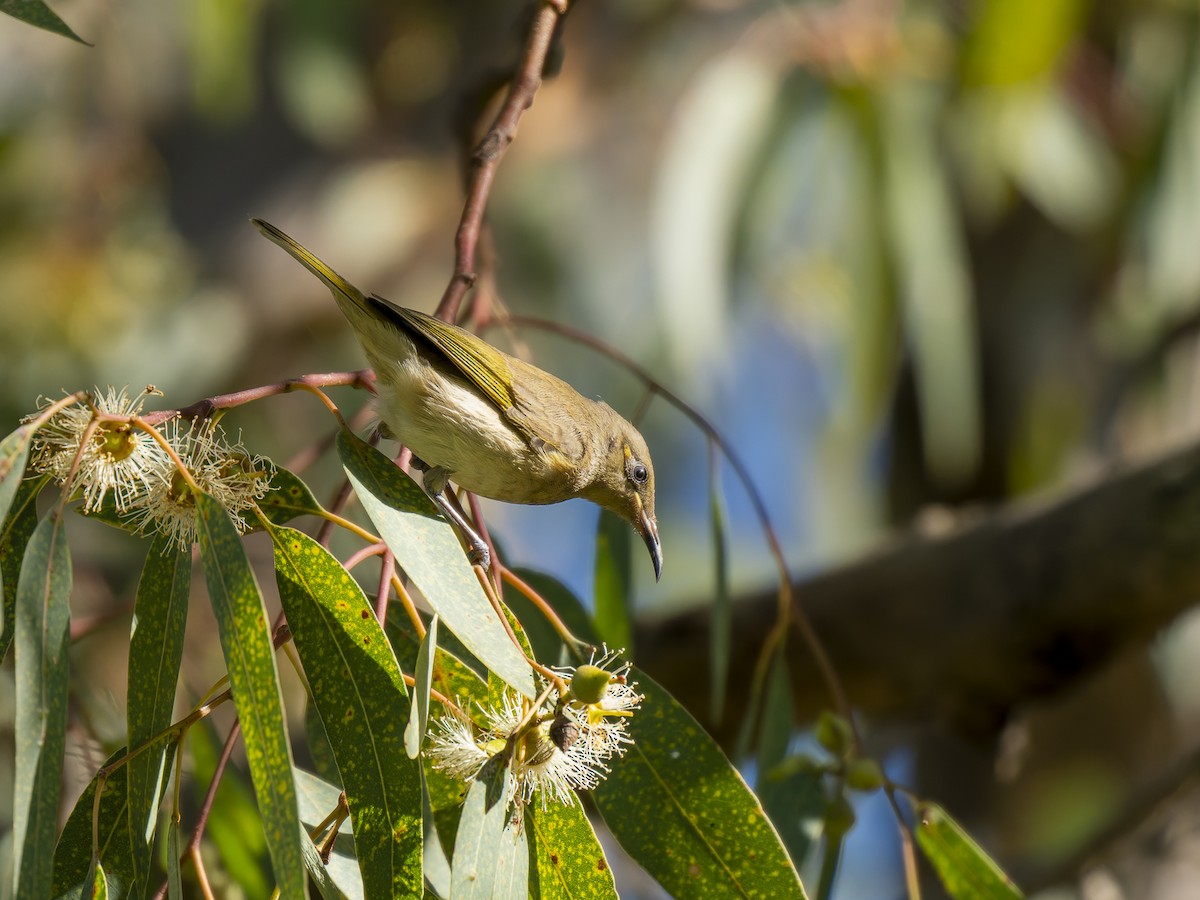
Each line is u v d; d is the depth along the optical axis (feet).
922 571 31.89
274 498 18.19
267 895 22.84
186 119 52.80
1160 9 40.78
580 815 17.72
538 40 21.40
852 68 36.73
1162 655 43.42
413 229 52.44
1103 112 41.39
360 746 16.89
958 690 32.22
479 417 23.54
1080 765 45.06
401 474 17.62
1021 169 39.58
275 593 39.04
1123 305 42.68
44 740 15.70
